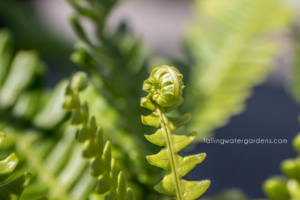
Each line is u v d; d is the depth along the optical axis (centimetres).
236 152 141
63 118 33
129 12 284
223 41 61
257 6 61
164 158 24
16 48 156
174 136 24
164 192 24
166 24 271
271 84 209
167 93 23
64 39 172
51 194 30
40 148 32
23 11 170
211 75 58
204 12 64
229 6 62
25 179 23
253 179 128
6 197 23
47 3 211
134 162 32
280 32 60
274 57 59
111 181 22
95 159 22
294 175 30
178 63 58
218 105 55
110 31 43
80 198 30
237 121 177
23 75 37
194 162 24
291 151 149
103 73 34
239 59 59
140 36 43
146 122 24
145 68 44
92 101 38
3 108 34
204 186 24
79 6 34
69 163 31
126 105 37
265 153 145
